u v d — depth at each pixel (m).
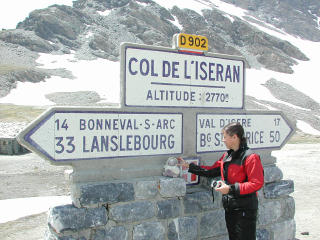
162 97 4.68
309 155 18.52
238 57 5.39
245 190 3.60
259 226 5.33
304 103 102.62
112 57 124.06
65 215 3.85
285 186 5.58
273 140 5.77
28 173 16.64
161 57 4.68
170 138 4.73
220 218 5.00
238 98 5.41
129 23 155.62
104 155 4.23
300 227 6.66
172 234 4.56
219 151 5.20
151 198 4.41
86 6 172.50
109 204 4.12
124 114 4.38
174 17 173.75
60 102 69.06
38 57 114.56
